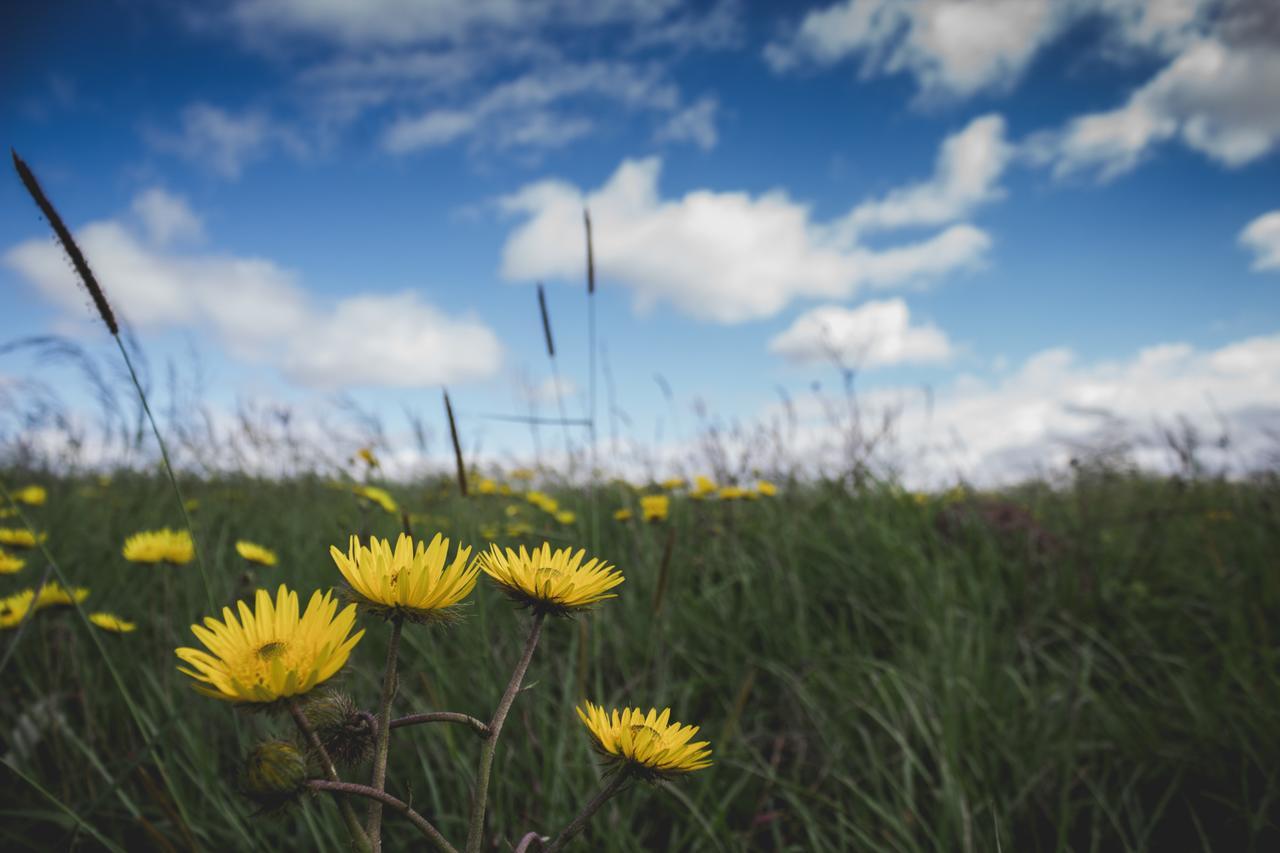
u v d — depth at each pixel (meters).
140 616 0.94
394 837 0.71
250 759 0.26
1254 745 0.90
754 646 1.14
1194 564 1.43
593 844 0.68
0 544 0.93
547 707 0.86
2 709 0.73
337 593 0.29
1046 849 0.80
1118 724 0.92
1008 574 1.38
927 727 0.91
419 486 1.67
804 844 0.78
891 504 1.62
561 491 1.67
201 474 1.63
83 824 0.49
